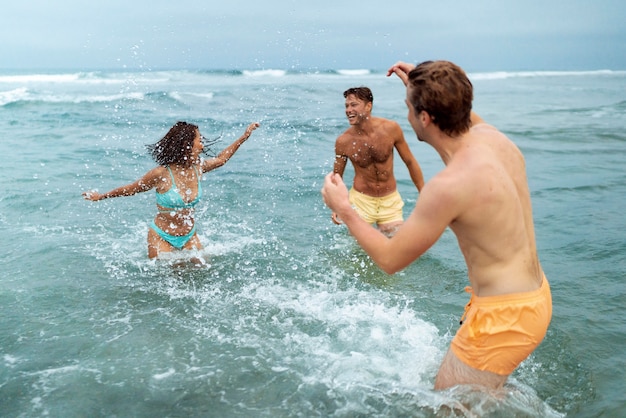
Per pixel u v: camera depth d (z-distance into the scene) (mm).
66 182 7621
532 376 3076
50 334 3574
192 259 4953
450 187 2268
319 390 2977
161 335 3586
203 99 20891
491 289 2438
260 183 7816
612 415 2713
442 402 2623
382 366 3207
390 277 4625
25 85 32156
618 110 18391
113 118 15266
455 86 2312
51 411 2766
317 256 5113
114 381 3045
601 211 6277
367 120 5332
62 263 4809
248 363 3254
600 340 3441
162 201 4793
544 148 10758
